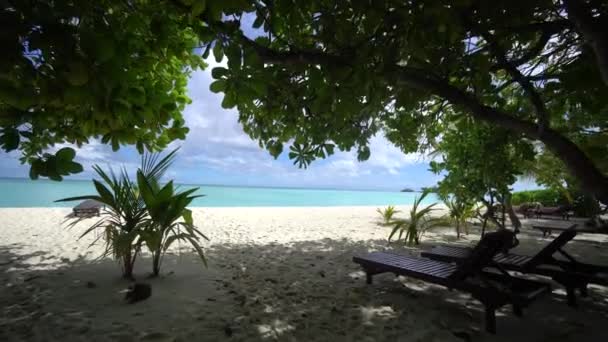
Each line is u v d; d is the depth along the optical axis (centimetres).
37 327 250
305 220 1111
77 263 434
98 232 684
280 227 895
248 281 383
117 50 146
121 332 244
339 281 395
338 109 199
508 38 273
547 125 242
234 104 187
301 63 202
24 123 157
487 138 470
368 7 175
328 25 195
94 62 132
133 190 370
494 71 280
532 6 208
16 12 112
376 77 190
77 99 141
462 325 276
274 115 306
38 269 404
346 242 664
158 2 191
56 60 128
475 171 521
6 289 331
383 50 184
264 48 203
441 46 215
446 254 414
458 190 564
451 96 245
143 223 361
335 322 279
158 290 332
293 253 549
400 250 595
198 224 916
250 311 294
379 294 350
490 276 313
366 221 1109
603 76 187
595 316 296
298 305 314
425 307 315
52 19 117
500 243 262
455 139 535
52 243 565
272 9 193
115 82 138
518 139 394
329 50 210
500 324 279
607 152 262
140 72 215
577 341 249
